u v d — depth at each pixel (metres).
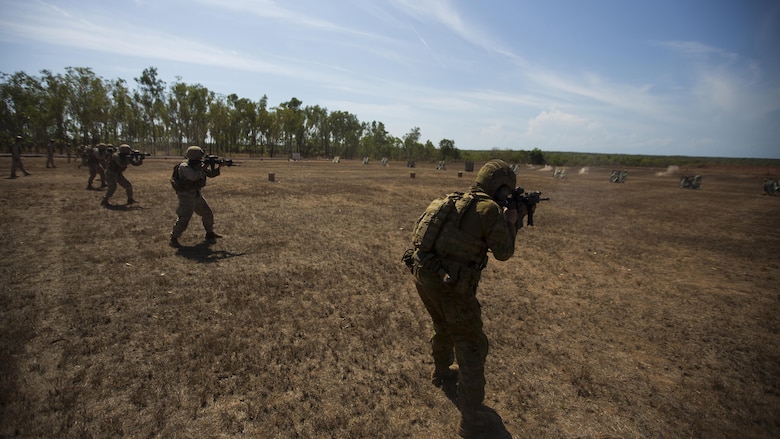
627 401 3.44
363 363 3.84
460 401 2.98
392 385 3.51
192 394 3.21
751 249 10.03
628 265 8.20
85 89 44.44
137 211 10.84
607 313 5.50
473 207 3.01
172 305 4.92
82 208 10.83
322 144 96.56
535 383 3.66
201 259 6.87
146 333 4.19
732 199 23.31
